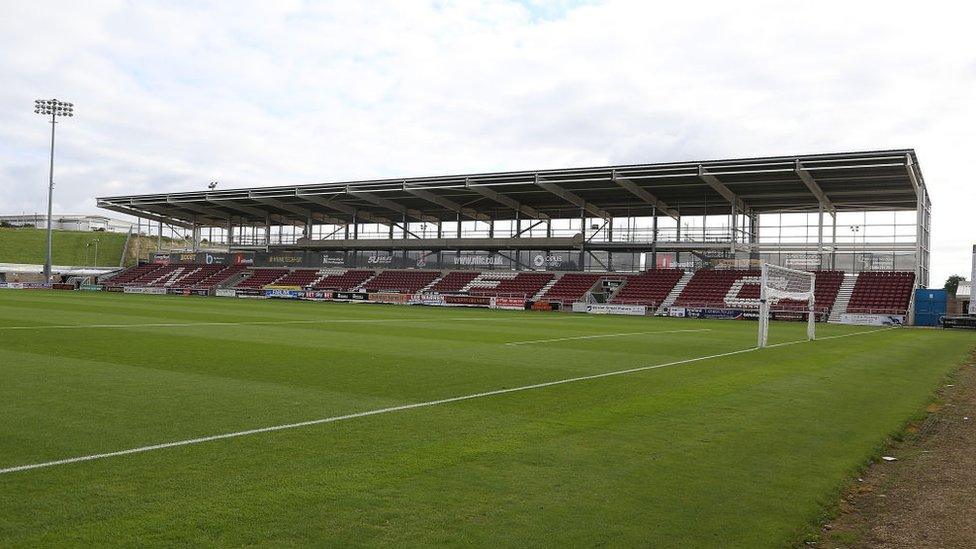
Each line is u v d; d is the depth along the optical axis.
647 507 6.11
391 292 61.44
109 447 7.73
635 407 10.88
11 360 14.89
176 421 9.19
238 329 24.97
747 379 14.49
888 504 6.53
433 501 6.11
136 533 5.23
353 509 5.86
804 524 5.85
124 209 74.12
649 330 31.08
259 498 6.09
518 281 60.53
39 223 140.62
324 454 7.64
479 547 5.14
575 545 5.22
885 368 17.20
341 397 11.34
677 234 56.69
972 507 6.46
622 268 58.56
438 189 55.81
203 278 73.44
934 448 8.83
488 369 15.43
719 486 6.77
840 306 46.62
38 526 5.32
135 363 14.91
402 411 10.23
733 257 53.00
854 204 54.41
